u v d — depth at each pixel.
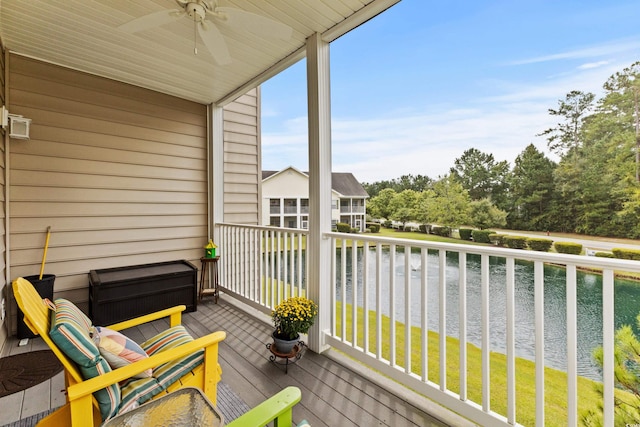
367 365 2.30
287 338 2.41
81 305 3.42
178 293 3.52
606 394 1.31
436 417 1.84
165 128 4.04
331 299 2.65
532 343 1.93
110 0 2.38
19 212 3.09
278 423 1.16
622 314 1.43
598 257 1.35
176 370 1.60
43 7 2.44
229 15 1.88
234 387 2.13
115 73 3.51
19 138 3.04
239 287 3.94
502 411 1.83
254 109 4.98
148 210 3.91
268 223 4.31
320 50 2.66
